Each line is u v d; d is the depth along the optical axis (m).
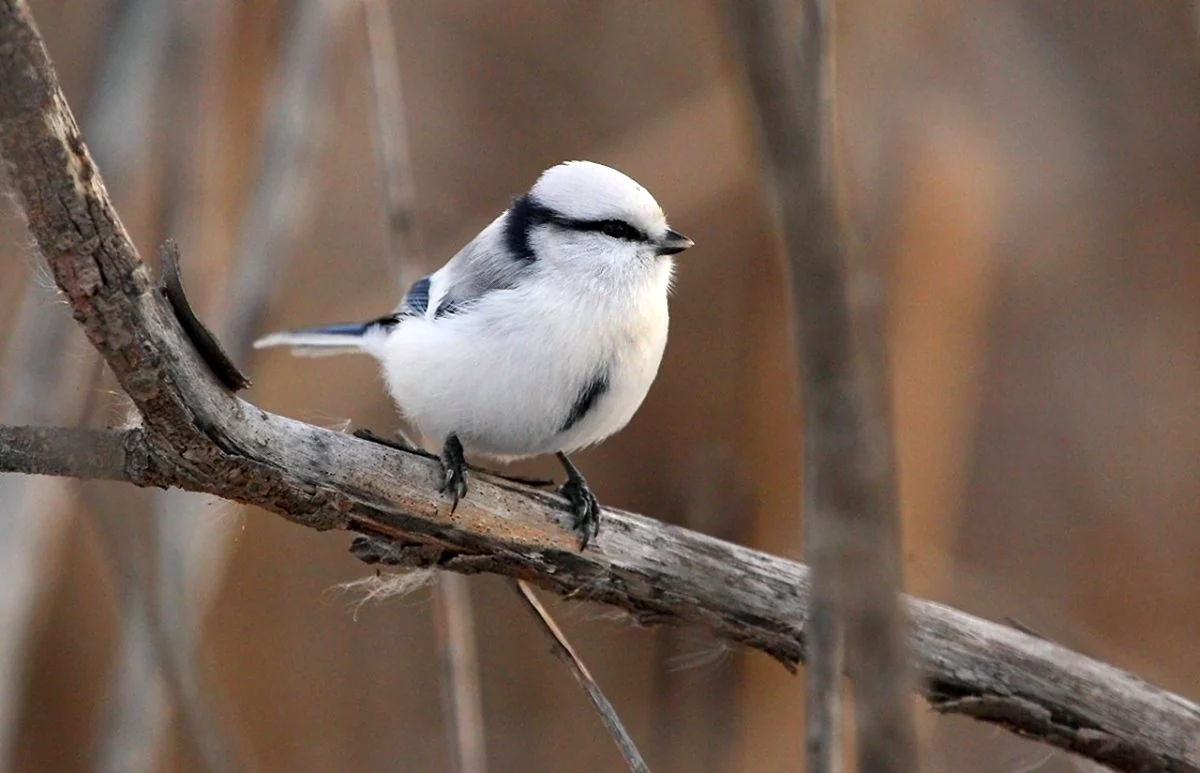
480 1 13.30
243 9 10.73
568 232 8.34
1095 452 13.28
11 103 4.41
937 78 13.17
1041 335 13.64
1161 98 13.64
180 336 5.49
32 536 8.94
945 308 11.40
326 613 11.89
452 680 7.89
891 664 3.05
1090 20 13.78
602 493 12.57
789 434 11.46
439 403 8.34
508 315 8.13
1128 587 12.75
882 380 3.14
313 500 6.32
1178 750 7.06
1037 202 13.70
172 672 6.99
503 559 6.93
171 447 5.77
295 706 11.59
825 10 3.96
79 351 8.45
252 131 10.74
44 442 5.69
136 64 9.30
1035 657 7.12
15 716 8.98
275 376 11.98
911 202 11.69
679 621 7.16
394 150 8.95
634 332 8.37
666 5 13.09
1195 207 13.52
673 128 12.80
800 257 2.91
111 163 9.09
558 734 11.90
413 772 11.59
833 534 3.04
